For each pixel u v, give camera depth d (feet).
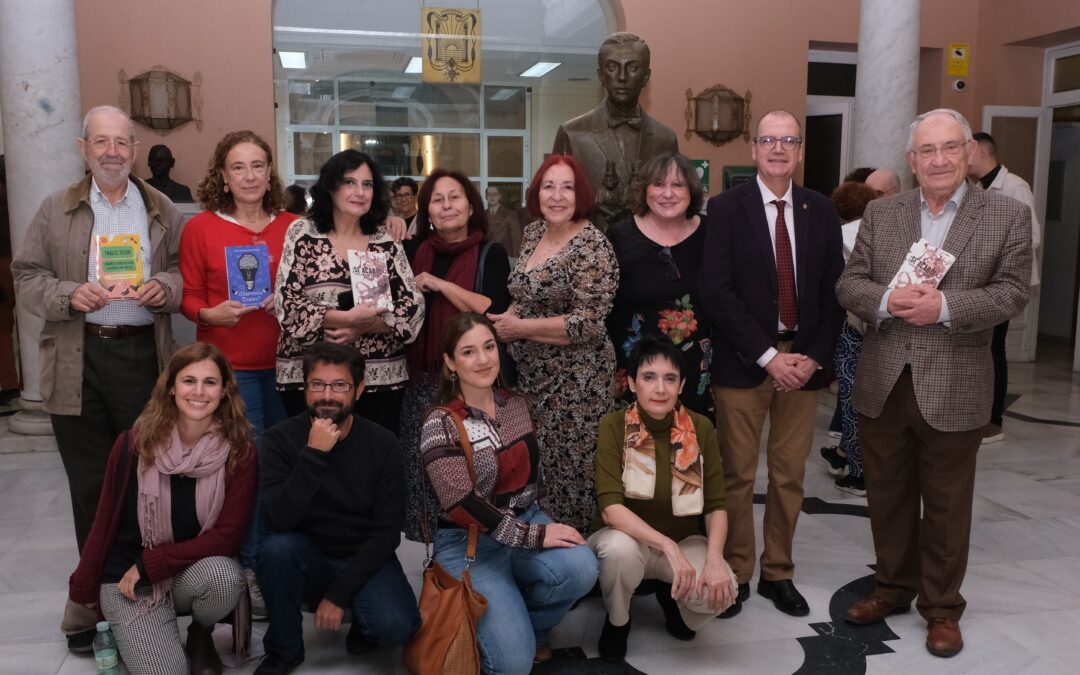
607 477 9.99
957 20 30.14
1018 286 9.59
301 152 29.07
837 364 16.15
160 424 9.06
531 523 9.70
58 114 18.44
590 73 30.30
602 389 10.86
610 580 9.55
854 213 16.30
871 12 23.07
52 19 18.21
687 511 9.78
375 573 9.32
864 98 23.47
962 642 10.12
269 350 11.21
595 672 9.62
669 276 10.88
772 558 11.32
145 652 8.91
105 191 10.36
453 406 9.44
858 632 10.60
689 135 28.12
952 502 10.01
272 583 9.17
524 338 10.60
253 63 25.20
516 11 29.14
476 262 11.43
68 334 10.10
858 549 13.34
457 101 29.99
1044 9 27.71
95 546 9.05
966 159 9.70
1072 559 12.97
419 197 11.68
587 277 10.60
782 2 28.27
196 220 10.98
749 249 10.59
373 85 29.17
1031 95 30.22
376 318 10.58
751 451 10.96
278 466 9.57
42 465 17.76
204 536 9.22
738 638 10.43
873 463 10.68
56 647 10.18
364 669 9.69
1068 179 33.73
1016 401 23.80
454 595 8.79
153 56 24.57
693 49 27.84
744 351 10.51
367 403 10.87
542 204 10.80
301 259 10.67
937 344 9.84
